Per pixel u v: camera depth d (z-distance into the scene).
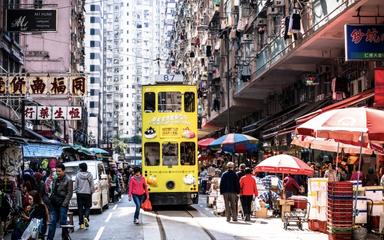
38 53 49.44
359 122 10.52
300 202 15.76
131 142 123.44
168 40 115.62
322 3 16.59
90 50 112.56
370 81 16.92
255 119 38.16
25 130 28.69
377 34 13.91
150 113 21.45
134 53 150.50
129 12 151.12
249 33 30.39
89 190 15.16
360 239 11.71
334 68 20.94
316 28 17.12
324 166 19.14
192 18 59.81
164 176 21.17
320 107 19.70
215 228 15.00
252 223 16.25
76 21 57.88
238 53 34.19
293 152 24.34
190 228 15.06
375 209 12.70
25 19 22.23
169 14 141.12
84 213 15.22
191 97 21.61
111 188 26.20
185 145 21.39
